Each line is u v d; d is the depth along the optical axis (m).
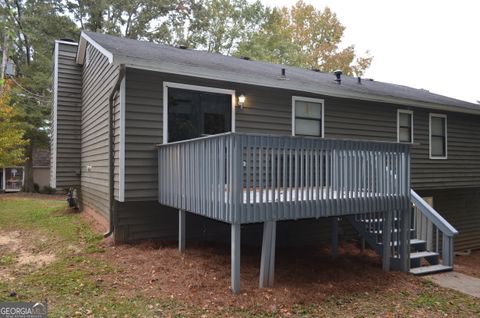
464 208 12.74
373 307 4.50
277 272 5.59
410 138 10.48
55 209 11.53
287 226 8.13
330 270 5.89
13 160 15.96
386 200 5.86
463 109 11.05
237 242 4.46
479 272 6.96
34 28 18.56
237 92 7.62
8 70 15.09
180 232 6.13
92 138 9.16
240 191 4.41
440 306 4.70
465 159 11.90
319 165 5.16
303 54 25.73
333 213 5.26
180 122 7.02
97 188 8.59
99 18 20.47
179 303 4.17
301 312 4.16
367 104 9.67
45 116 19.50
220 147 4.62
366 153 5.68
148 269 5.25
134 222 6.81
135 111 6.48
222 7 25.47
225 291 4.55
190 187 5.42
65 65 10.60
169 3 21.75
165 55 7.21
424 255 6.45
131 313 3.88
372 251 7.72
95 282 4.75
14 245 6.74
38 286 4.61
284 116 8.27
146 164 6.62
